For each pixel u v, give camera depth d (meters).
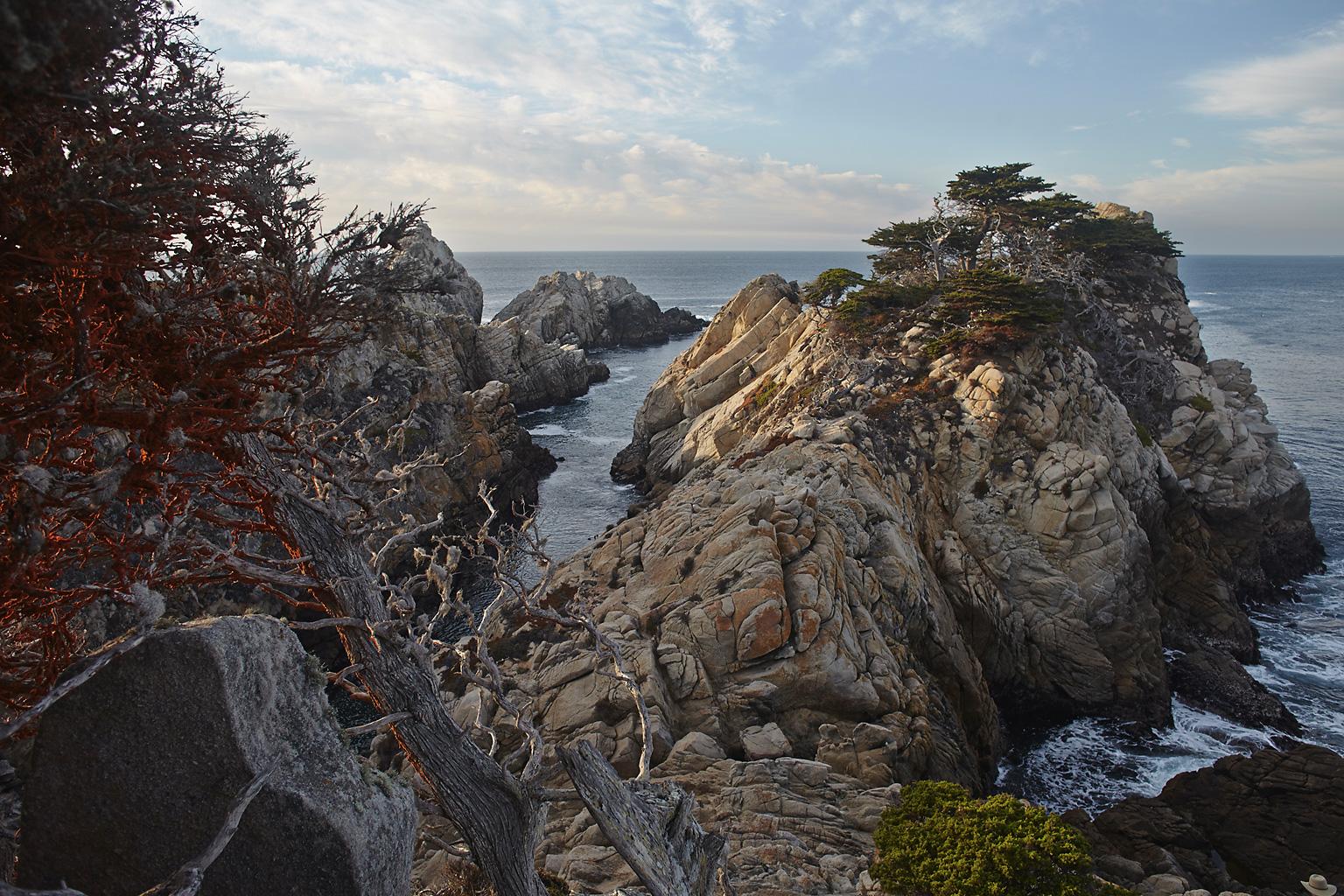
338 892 6.20
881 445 42.62
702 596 29.22
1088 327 62.75
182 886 4.98
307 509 8.15
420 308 84.38
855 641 28.16
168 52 5.78
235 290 6.48
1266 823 25.03
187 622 6.45
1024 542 39.31
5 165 5.33
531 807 8.73
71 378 6.09
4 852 6.95
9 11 4.16
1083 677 36.84
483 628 9.97
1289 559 52.53
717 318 76.44
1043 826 14.80
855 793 20.73
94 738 5.90
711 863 9.93
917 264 69.44
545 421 87.38
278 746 6.36
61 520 6.71
